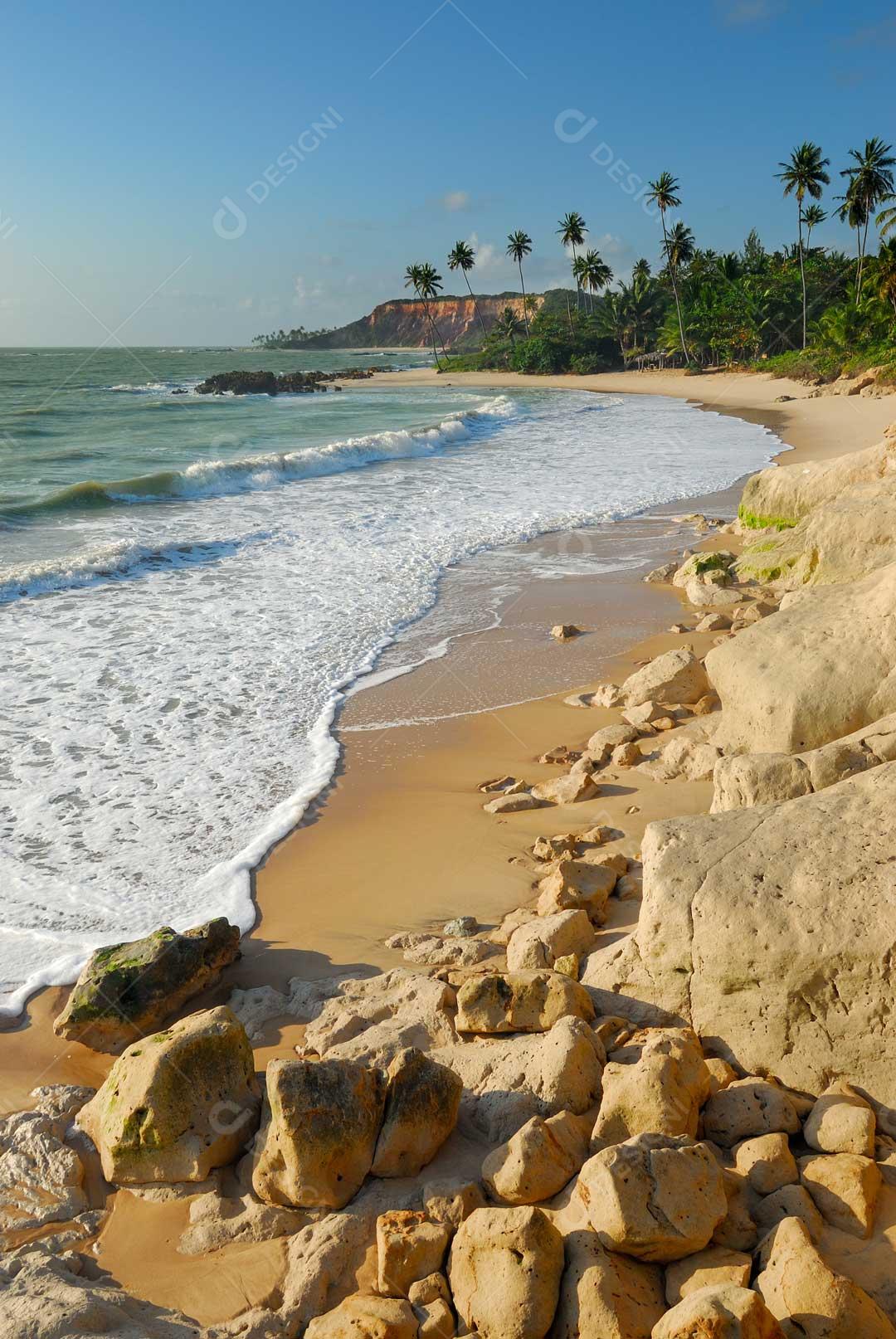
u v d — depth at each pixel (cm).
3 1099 459
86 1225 386
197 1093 411
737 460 2709
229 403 5175
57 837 688
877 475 1459
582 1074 411
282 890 628
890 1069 392
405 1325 312
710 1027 436
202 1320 340
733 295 7712
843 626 711
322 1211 382
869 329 6128
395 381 8675
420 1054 404
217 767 799
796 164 6581
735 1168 362
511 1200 364
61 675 990
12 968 552
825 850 439
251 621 1188
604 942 524
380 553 1562
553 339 9081
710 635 1142
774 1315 300
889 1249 321
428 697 963
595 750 814
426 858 659
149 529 1681
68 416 4116
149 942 533
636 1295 312
